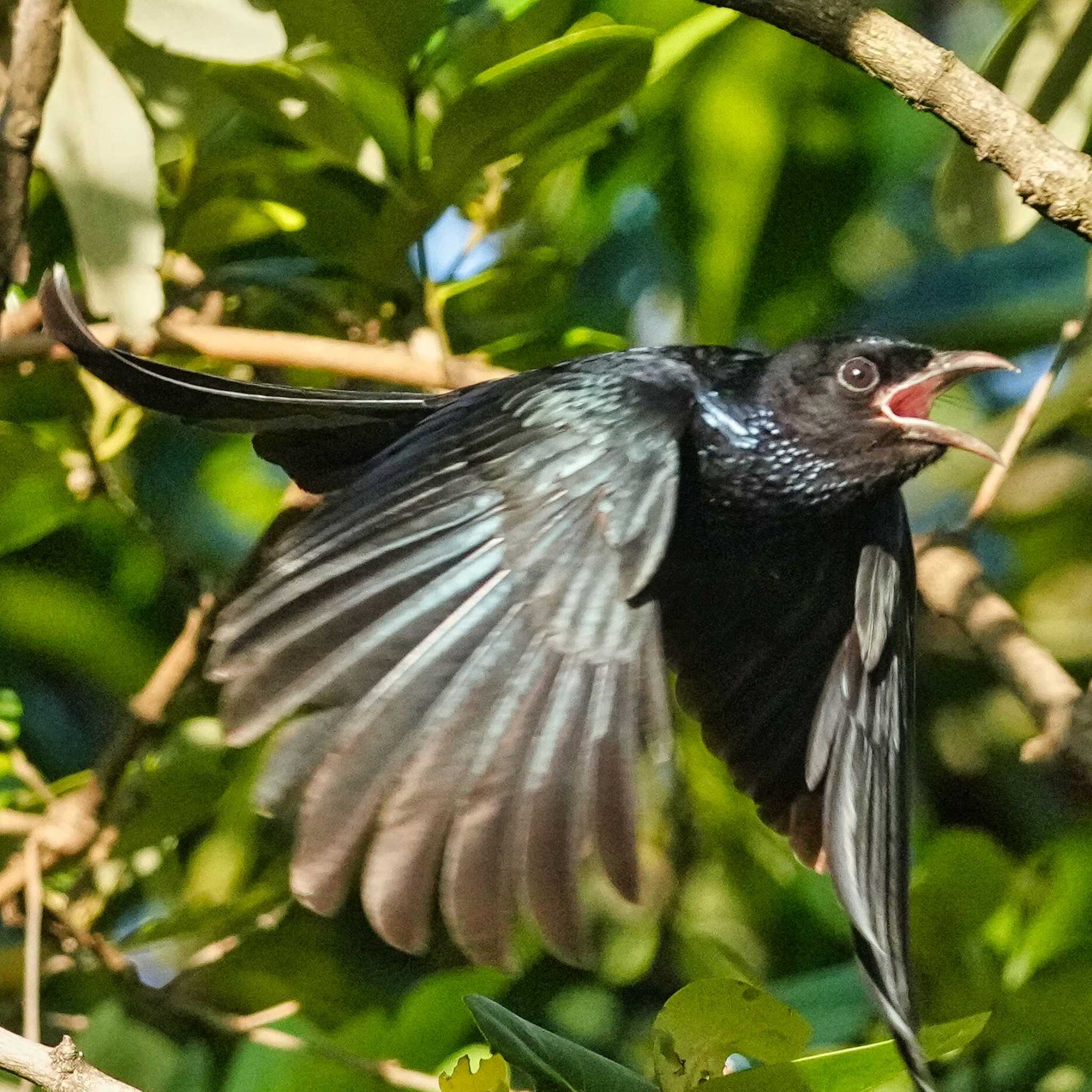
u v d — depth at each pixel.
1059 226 6.93
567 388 6.97
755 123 7.22
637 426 6.96
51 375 7.12
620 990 7.17
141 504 7.22
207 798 7.12
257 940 7.15
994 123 6.93
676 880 7.15
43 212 7.14
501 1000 7.15
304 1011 7.15
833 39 6.93
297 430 7.00
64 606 7.21
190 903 7.15
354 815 6.89
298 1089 7.08
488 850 6.89
